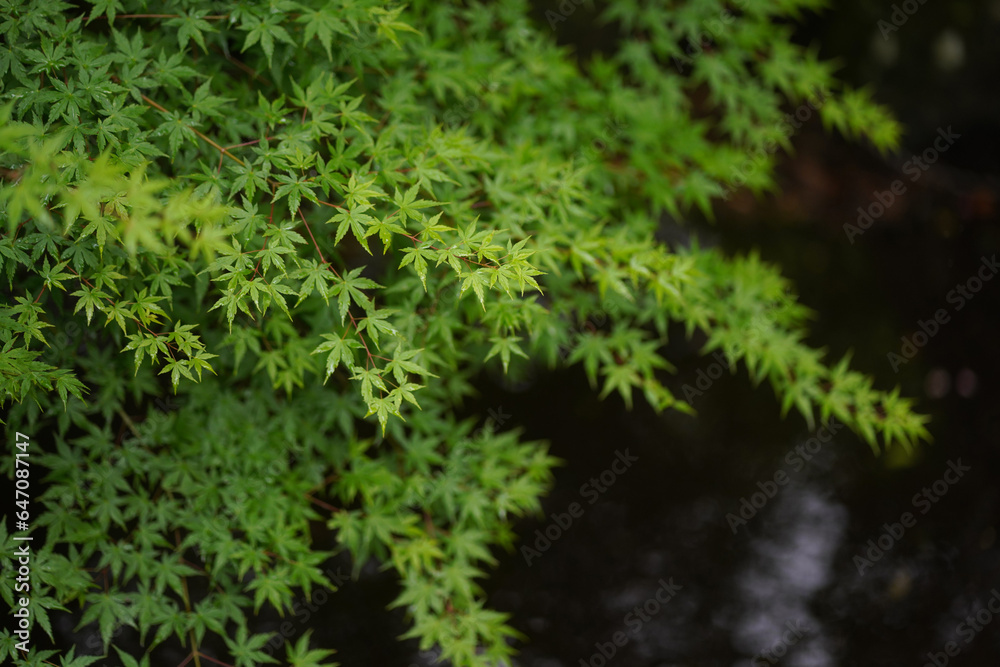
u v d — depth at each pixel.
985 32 5.66
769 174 5.20
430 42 2.55
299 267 1.72
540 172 2.31
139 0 2.03
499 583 3.89
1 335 1.74
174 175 2.04
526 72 2.74
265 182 1.78
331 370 1.70
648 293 2.74
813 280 5.28
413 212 1.72
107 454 2.27
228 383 2.40
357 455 2.50
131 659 2.13
